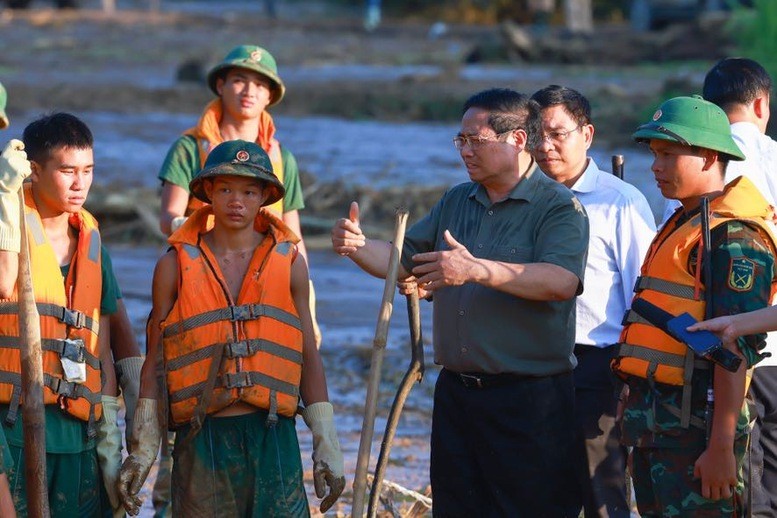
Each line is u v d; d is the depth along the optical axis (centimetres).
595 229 1580
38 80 8325
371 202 4516
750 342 1266
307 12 17488
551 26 13550
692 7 11550
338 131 6762
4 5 14312
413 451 2120
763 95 1580
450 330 1402
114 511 1362
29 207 1328
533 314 1377
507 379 1390
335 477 1327
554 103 1570
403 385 1441
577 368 1588
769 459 1521
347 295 3397
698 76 8350
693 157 1313
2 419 1292
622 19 15888
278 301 1318
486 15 15188
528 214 1385
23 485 1295
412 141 6406
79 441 1320
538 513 1403
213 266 1316
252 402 1292
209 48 11081
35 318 1252
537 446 1390
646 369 1310
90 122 6850
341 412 2341
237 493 1309
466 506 1441
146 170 5297
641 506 1367
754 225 1288
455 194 1448
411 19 15925
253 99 1773
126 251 4050
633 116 6550
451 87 8012
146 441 1314
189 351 1298
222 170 1291
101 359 1367
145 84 8356
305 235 4203
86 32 12194
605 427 1574
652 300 1312
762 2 6169
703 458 1274
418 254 1377
